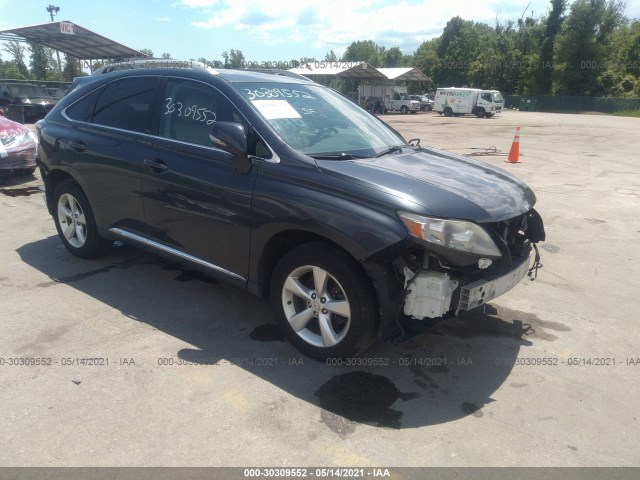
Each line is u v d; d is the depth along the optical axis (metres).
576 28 58.53
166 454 2.47
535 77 63.91
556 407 2.99
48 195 5.19
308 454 2.51
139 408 2.81
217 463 2.43
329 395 3.00
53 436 2.57
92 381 3.04
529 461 2.53
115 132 4.28
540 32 63.62
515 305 4.41
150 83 4.21
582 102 56.06
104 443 2.53
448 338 3.78
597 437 2.73
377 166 3.33
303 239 3.37
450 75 79.94
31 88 21.11
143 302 4.14
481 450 2.59
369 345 3.19
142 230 4.18
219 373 3.18
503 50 69.50
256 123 3.49
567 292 4.73
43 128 4.97
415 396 3.03
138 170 4.02
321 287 3.21
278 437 2.62
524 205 3.42
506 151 15.75
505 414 2.90
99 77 4.76
